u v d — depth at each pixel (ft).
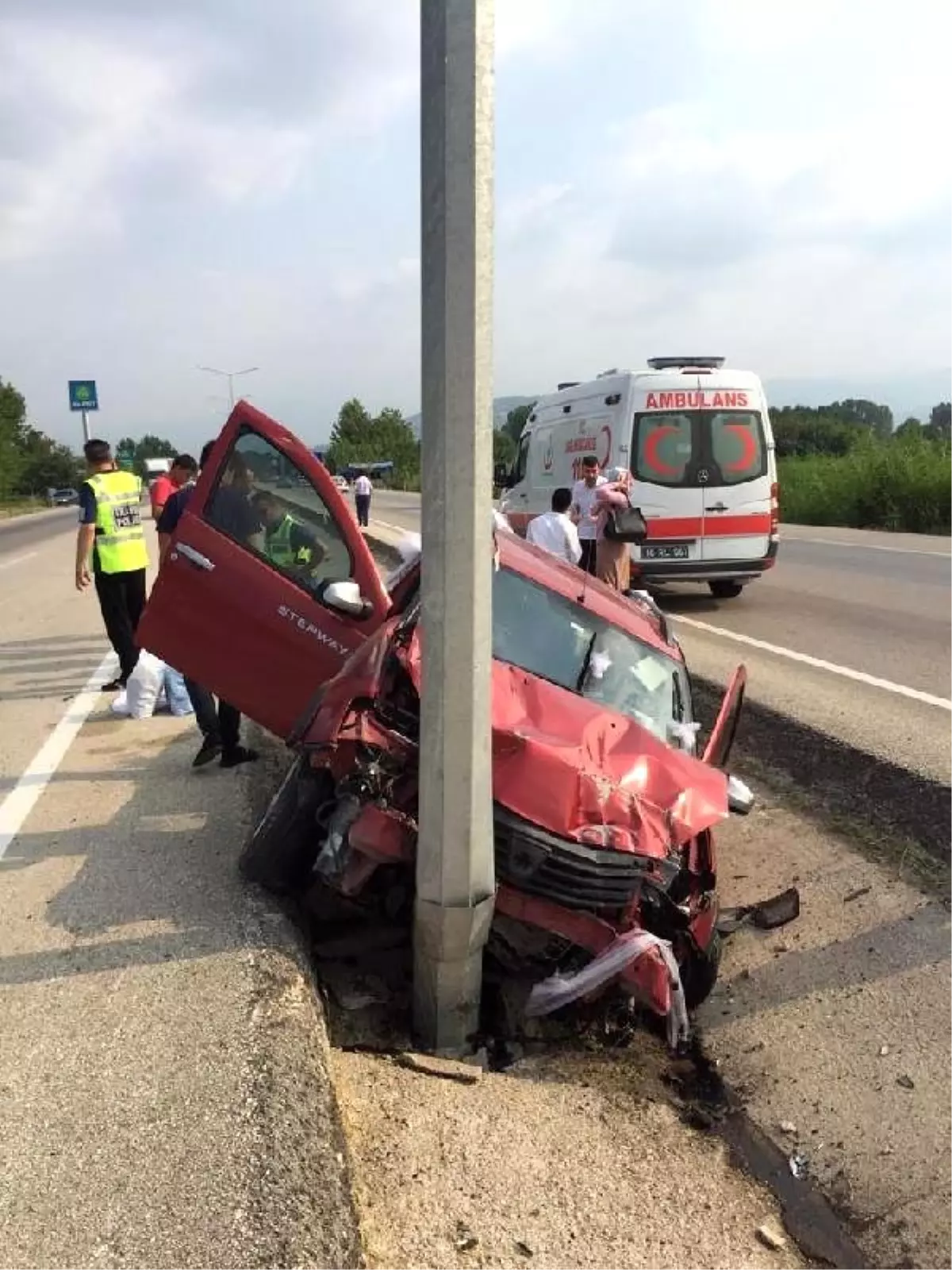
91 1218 8.26
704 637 34.78
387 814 12.12
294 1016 11.25
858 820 18.54
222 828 16.43
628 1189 10.02
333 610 16.75
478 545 10.28
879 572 50.83
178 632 17.47
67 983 11.75
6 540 108.47
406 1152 9.95
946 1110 11.24
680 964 12.94
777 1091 11.93
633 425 40.70
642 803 11.98
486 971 13.21
